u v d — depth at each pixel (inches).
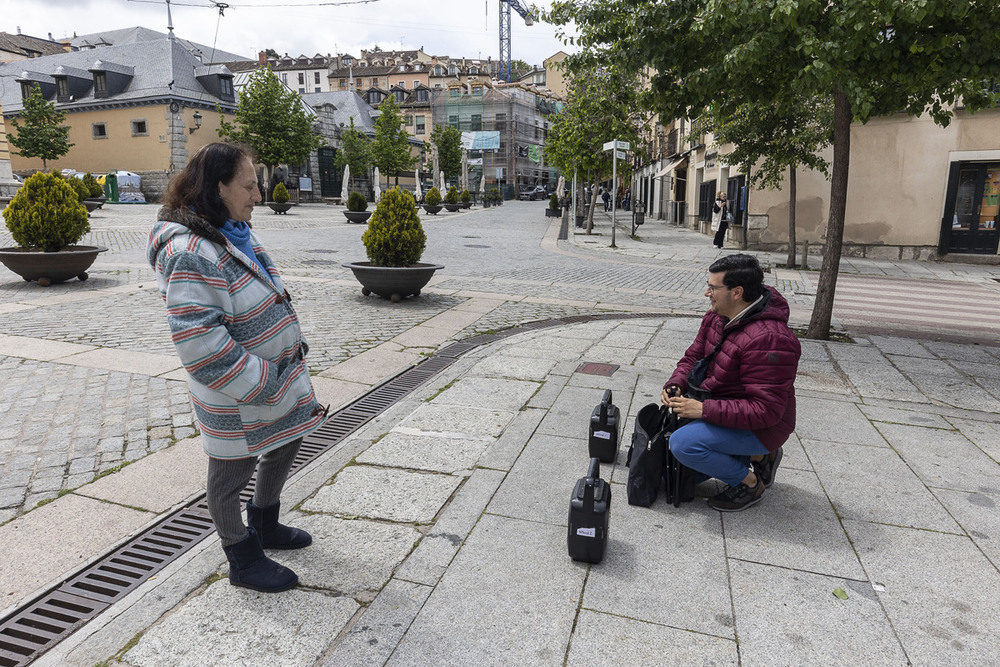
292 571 97.0
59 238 357.7
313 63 3617.1
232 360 78.0
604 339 268.4
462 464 141.6
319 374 215.3
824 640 86.5
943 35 203.6
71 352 229.3
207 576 100.1
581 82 825.5
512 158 3110.2
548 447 151.8
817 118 518.3
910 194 655.1
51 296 328.5
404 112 3267.7
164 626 87.5
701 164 1011.9
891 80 241.0
